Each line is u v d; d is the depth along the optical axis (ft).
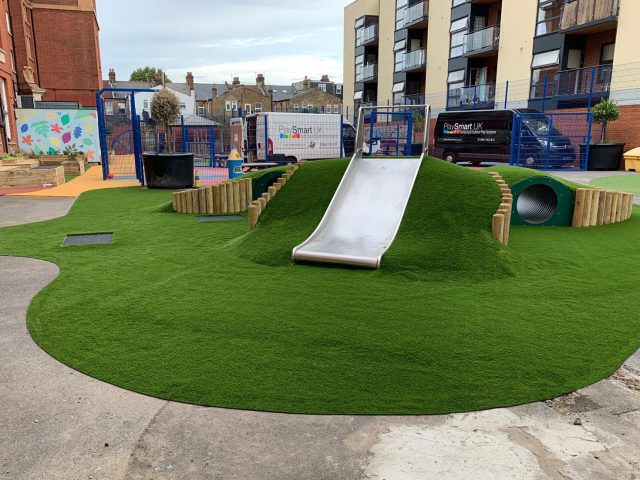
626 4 70.85
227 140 96.37
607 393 10.89
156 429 9.59
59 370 11.87
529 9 87.45
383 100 140.56
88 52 117.80
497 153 73.46
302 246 21.70
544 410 10.22
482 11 102.73
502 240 22.38
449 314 15.29
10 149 80.84
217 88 266.36
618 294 17.47
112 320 14.87
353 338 13.51
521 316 15.20
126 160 94.27
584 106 79.61
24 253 23.49
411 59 125.49
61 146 88.17
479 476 8.32
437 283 18.29
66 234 28.19
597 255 23.48
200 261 21.71
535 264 21.40
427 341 13.34
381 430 9.53
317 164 29.76
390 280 18.56
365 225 23.61
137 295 17.10
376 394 10.72
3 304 16.40
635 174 63.98
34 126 86.38
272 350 12.80
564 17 79.30
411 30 127.03
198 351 12.76
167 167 51.13
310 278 18.89
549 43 84.07
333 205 25.26
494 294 17.21
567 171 68.95
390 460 8.71
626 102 71.72
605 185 52.08
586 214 31.45
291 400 10.48
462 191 24.27
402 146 85.56
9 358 12.53
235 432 9.49
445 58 112.27
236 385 11.07
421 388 10.98
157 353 12.66
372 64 147.02
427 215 22.82
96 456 8.83
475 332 13.96
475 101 101.96
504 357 12.47
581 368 11.94
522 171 33.24
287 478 8.29
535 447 9.07
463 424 9.73
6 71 80.69
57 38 115.34
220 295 17.03
